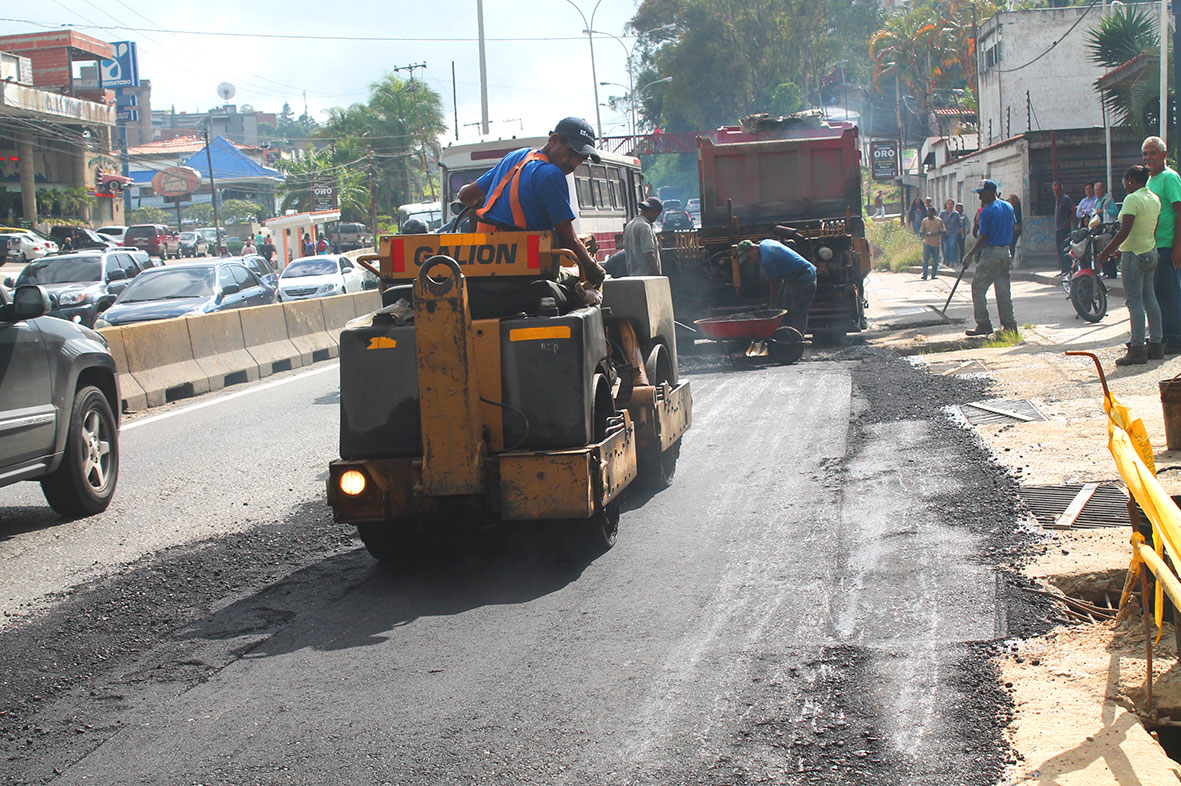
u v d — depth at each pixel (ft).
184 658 16.19
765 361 45.96
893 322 56.54
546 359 18.79
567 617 16.69
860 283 52.80
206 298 61.77
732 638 15.25
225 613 18.20
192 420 40.68
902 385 36.01
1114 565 16.46
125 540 23.85
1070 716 12.02
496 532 21.57
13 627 18.26
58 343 25.68
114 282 74.69
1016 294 69.05
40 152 217.97
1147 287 33.14
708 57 275.80
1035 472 22.56
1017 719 12.10
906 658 14.07
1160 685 12.60
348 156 278.46
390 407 19.06
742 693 13.41
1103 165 96.89
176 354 48.75
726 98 281.74
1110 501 19.92
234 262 67.72
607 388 20.79
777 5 265.54
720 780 11.36
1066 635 14.35
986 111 139.54
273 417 39.91
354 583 19.38
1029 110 119.65
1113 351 37.27
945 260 107.04
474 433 18.34
